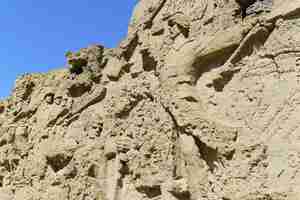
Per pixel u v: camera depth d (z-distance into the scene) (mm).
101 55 9547
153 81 7965
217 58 7242
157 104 7750
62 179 8797
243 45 6914
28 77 10828
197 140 6953
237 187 6262
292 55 6422
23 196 9461
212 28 7340
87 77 9375
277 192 5902
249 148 6379
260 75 6664
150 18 8484
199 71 7391
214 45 7184
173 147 7316
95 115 8922
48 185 9070
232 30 7086
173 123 7395
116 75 8867
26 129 10250
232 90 6898
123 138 8086
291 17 6570
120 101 8469
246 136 6508
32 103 10414
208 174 6742
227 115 6809
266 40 6758
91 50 9617
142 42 8492
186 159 6961
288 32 6527
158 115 7664
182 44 7609
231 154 6527
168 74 7539
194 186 6789
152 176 7422
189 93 7207
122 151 8023
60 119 9547
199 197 6684
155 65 8031
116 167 8070
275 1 6879
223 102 6930
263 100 6523
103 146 8469
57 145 9219
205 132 6797
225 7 7344
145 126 7832
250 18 7062
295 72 6340
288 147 6102
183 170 7047
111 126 8477
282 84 6414
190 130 6977
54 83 10148
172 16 7996
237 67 6930
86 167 8508
